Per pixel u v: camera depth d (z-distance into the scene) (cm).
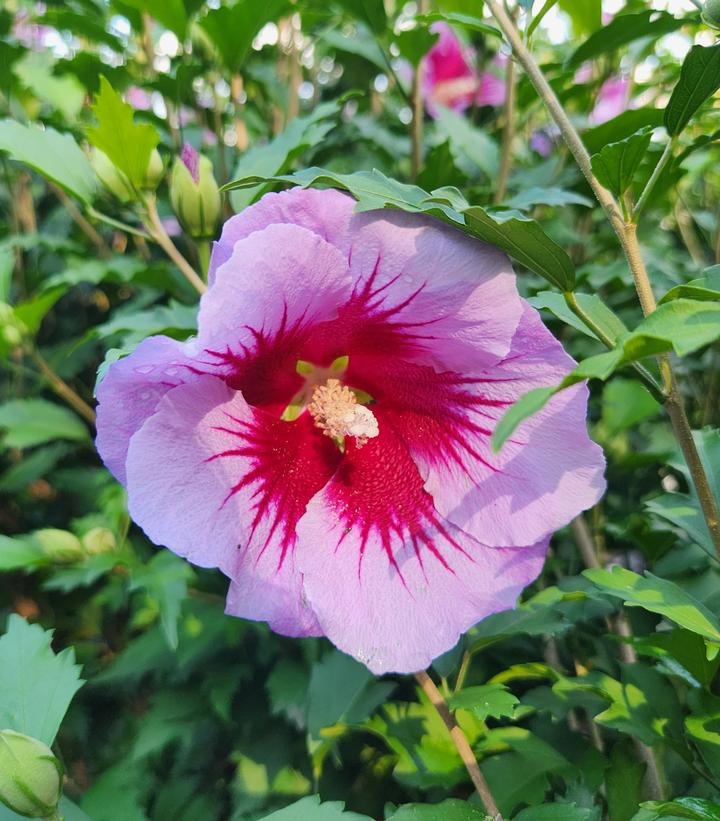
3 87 31
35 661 16
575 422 15
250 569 15
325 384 17
